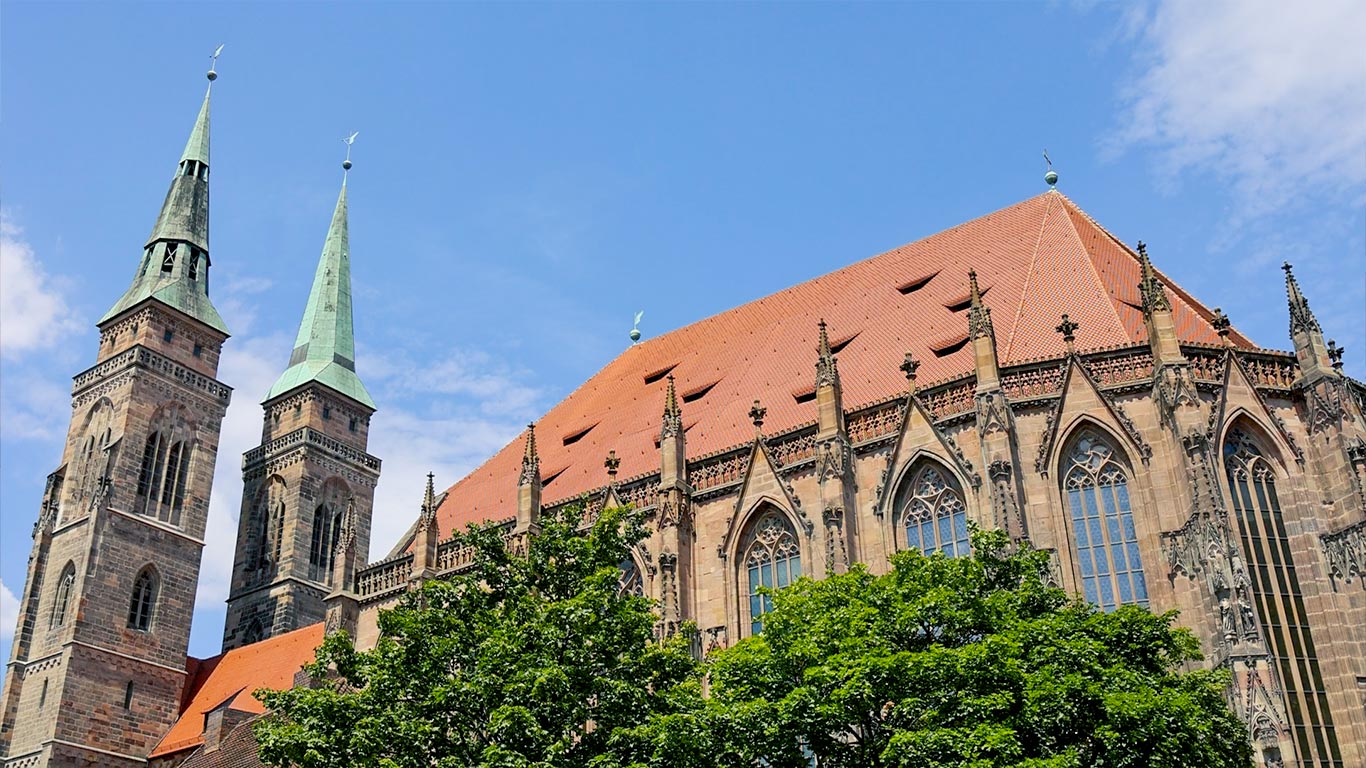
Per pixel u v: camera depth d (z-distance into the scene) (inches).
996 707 1627.7
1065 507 2453.2
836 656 1760.6
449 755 1936.5
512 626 2027.6
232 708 4082.2
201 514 5098.4
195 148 5826.8
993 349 2568.9
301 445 5595.5
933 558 1937.7
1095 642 1727.4
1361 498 2345.0
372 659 2098.9
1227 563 2149.4
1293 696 2239.2
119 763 4431.6
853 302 3437.5
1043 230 3169.3
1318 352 2519.7
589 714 1941.4
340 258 6397.6
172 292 5334.6
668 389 3078.2
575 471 3476.9
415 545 3380.9
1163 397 2411.4
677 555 2837.1
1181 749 1621.6
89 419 5123.0
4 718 4480.8
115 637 4616.1
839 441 2694.4
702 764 1827.0
